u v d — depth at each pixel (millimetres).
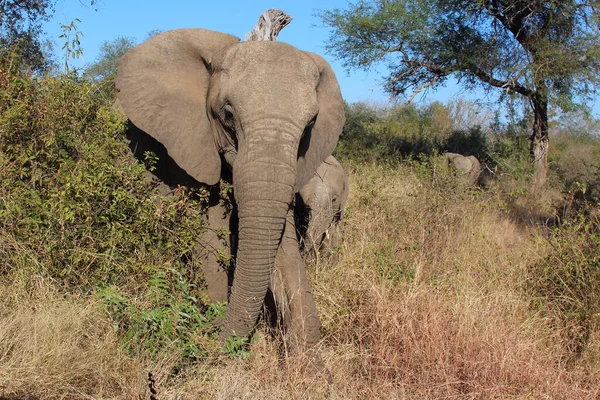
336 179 7176
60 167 4570
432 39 19984
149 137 5348
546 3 18594
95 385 3670
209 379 3963
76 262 4352
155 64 4961
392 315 4691
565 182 15758
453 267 6004
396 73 21469
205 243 4980
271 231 4184
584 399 4215
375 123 22703
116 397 3604
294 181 4238
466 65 19547
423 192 7930
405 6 20078
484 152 22547
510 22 19578
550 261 6031
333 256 6363
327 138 5062
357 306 5070
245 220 4195
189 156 4777
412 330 4500
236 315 4340
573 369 4746
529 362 4410
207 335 4363
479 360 4328
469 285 5652
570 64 18312
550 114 18969
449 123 26969
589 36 18344
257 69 4441
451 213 7289
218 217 5051
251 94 4320
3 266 4340
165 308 4238
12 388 3340
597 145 25109
